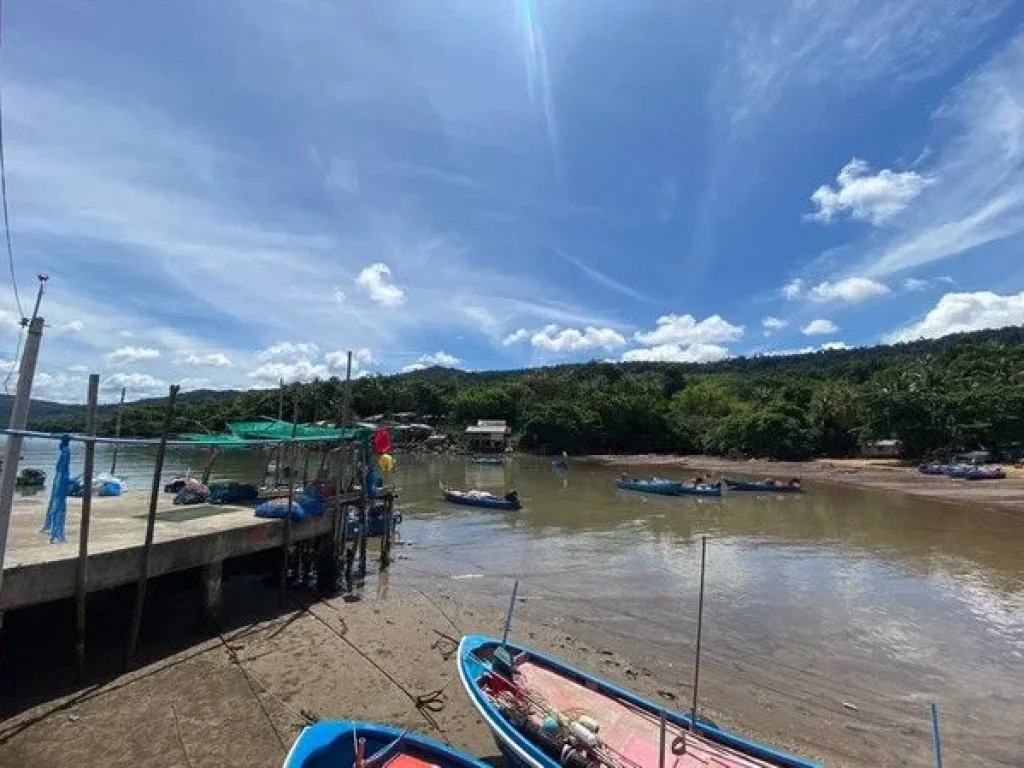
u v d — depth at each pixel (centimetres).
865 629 2003
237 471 5691
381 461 2630
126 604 1838
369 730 1089
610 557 2912
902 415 7831
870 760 1252
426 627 1848
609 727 1162
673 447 10056
